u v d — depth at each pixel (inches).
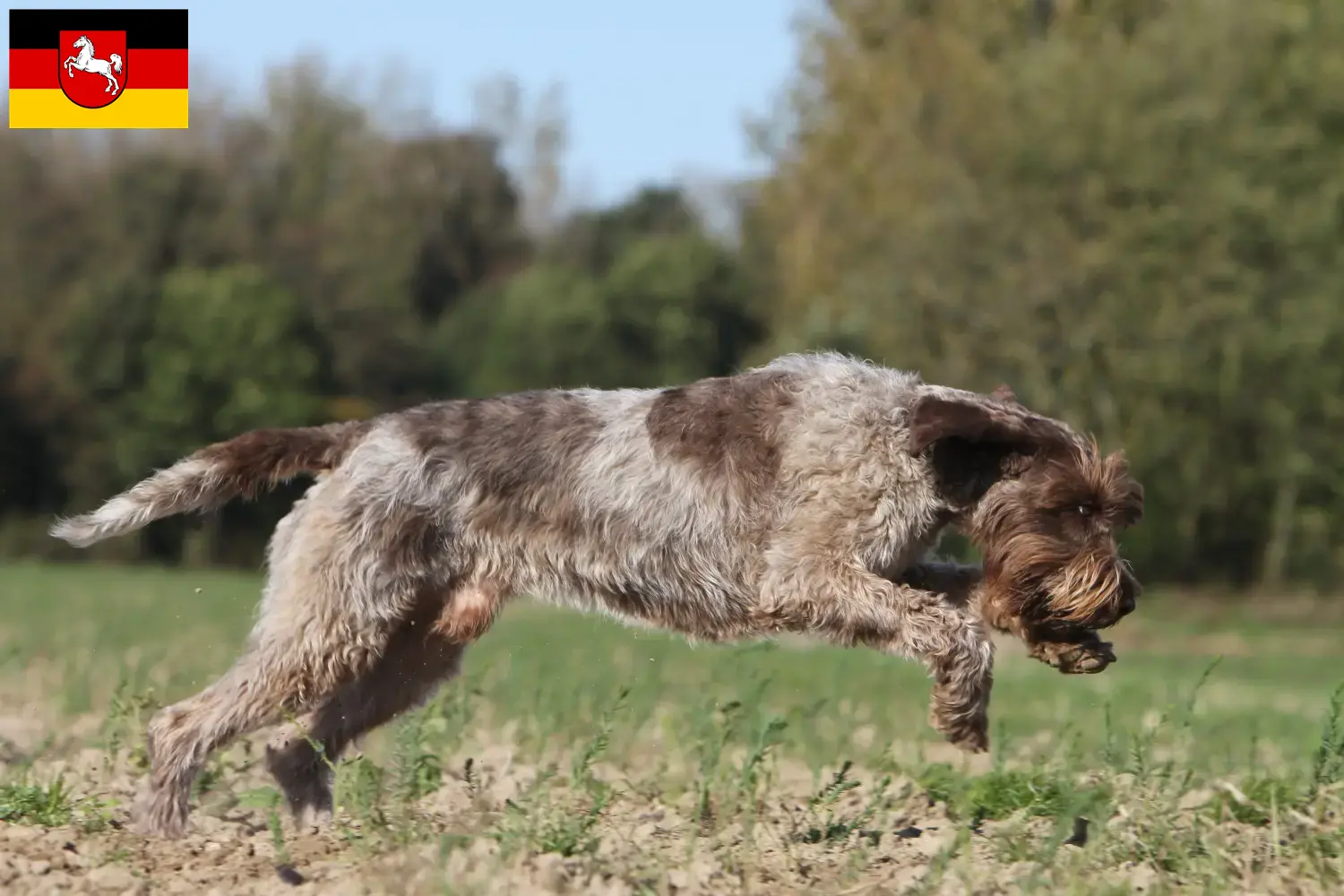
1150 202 1284.4
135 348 1990.7
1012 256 1301.7
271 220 2298.2
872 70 1450.5
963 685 303.4
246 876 270.2
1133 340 1286.9
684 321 2091.5
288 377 2011.6
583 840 283.3
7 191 2117.4
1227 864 276.4
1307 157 1268.5
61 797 312.5
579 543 320.2
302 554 314.0
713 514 316.8
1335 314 1270.9
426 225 2539.4
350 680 315.9
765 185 1556.3
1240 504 1385.3
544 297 2159.2
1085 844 292.5
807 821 318.7
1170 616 1336.1
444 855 258.1
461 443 319.6
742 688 450.0
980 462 320.8
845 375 325.1
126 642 680.4
